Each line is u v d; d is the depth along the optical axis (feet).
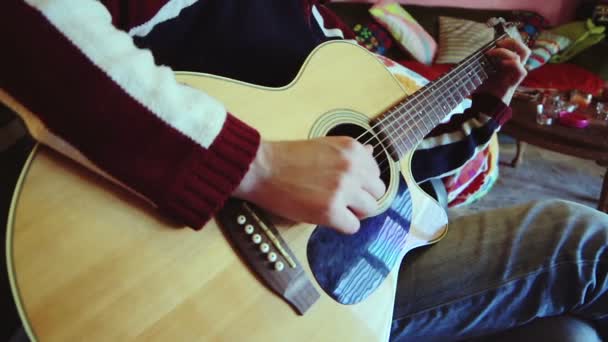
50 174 2.01
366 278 2.46
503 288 2.66
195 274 2.10
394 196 2.66
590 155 5.72
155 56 2.47
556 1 11.59
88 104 1.93
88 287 1.98
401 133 2.73
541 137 6.04
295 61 2.75
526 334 2.70
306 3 2.92
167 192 2.00
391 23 8.38
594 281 2.60
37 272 1.95
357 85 2.72
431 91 2.92
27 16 1.89
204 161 2.02
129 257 2.03
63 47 1.92
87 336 1.96
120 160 1.97
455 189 4.58
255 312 2.16
